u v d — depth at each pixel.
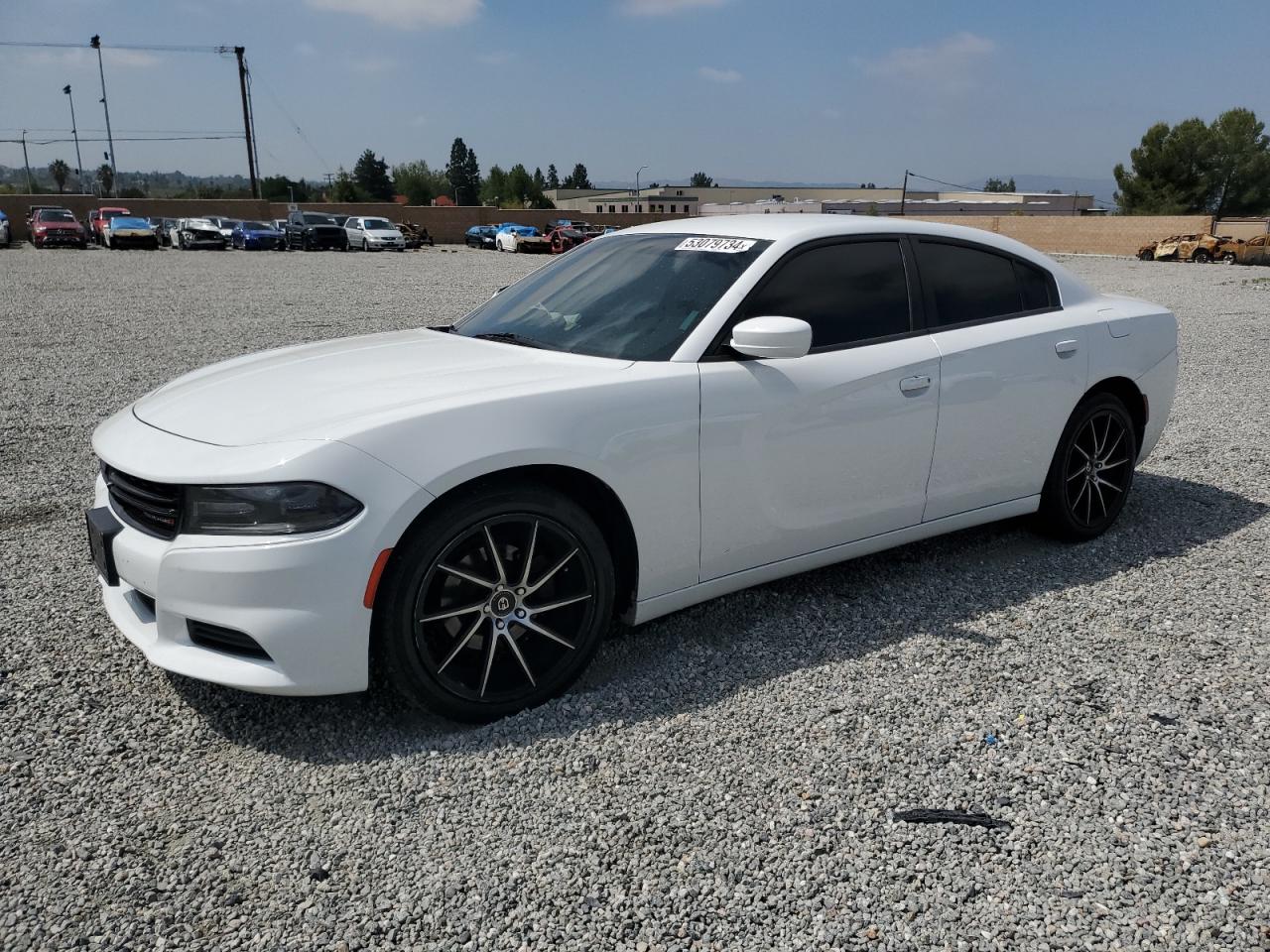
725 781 2.53
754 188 118.94
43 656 3.24
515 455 2.67
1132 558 4.18
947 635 3.40
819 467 3.33
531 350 3.29
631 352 3.15
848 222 3.62
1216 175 58.22
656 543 3.03
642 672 3.13
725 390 3.08
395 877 2.17
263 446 2.56
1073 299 4.24
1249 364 9.48
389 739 2.75
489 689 2.83
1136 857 2.24
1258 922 2.03
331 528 2.48
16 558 4.16
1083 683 3.05
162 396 3.16
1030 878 2.17
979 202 92.94
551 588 2.89
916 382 3.52
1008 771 2.58
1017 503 4.05
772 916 2.06
